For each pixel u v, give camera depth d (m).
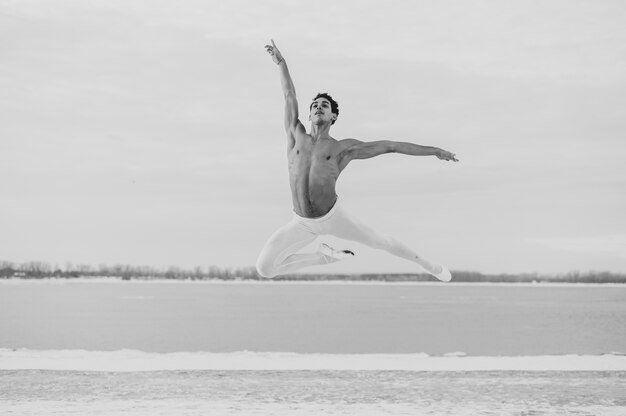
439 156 6.32
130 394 11.13
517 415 9.50
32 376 13.16
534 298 162.00
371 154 6.43
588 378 13.41
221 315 77.94
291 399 10.73
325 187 6.39
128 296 144.25
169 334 47.09
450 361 16.72
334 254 6.86
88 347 36.50
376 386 12.16
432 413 9.61
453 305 120.00
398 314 84.50
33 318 66.50
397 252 6.78
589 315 81.25
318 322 66.25
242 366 15.14
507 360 16.84
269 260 6.71
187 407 9.97
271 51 6.72
